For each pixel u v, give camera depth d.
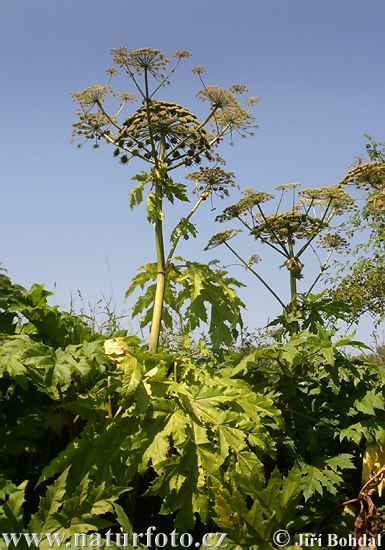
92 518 2.63
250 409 3.21
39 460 3.20
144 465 2.89
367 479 3.50
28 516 3.15
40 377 2.91
